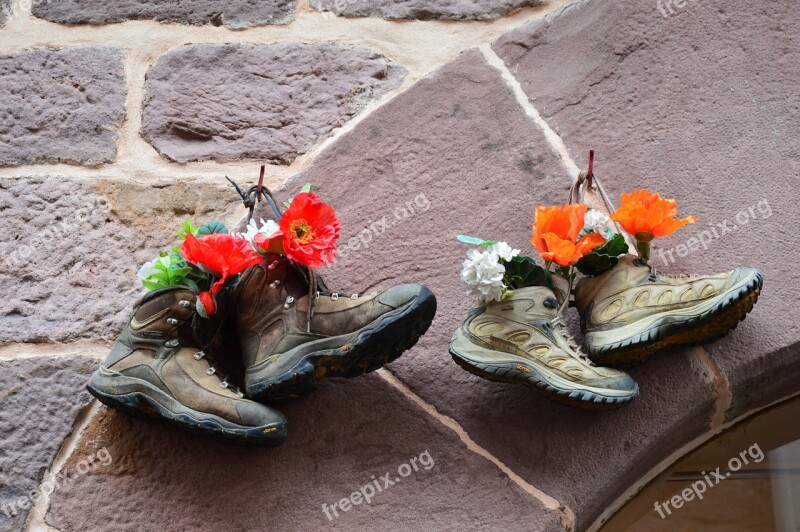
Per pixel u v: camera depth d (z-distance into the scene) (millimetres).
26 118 2969
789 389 2791
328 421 2725
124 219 2891
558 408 2717
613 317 2668
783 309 2748
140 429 2729
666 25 2984
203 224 2887
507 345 2631
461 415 2727
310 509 2670
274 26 3045
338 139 2945
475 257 2635
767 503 2785
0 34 3049
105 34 3045
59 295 2836
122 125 2963
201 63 3004
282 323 2643
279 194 2902
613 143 2908
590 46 2990
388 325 2584
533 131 2930
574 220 2615
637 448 2691
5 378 2773
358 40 3031
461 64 3000
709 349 2729
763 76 2928
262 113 2967
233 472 2697
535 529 2645
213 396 2619
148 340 2658
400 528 2654
